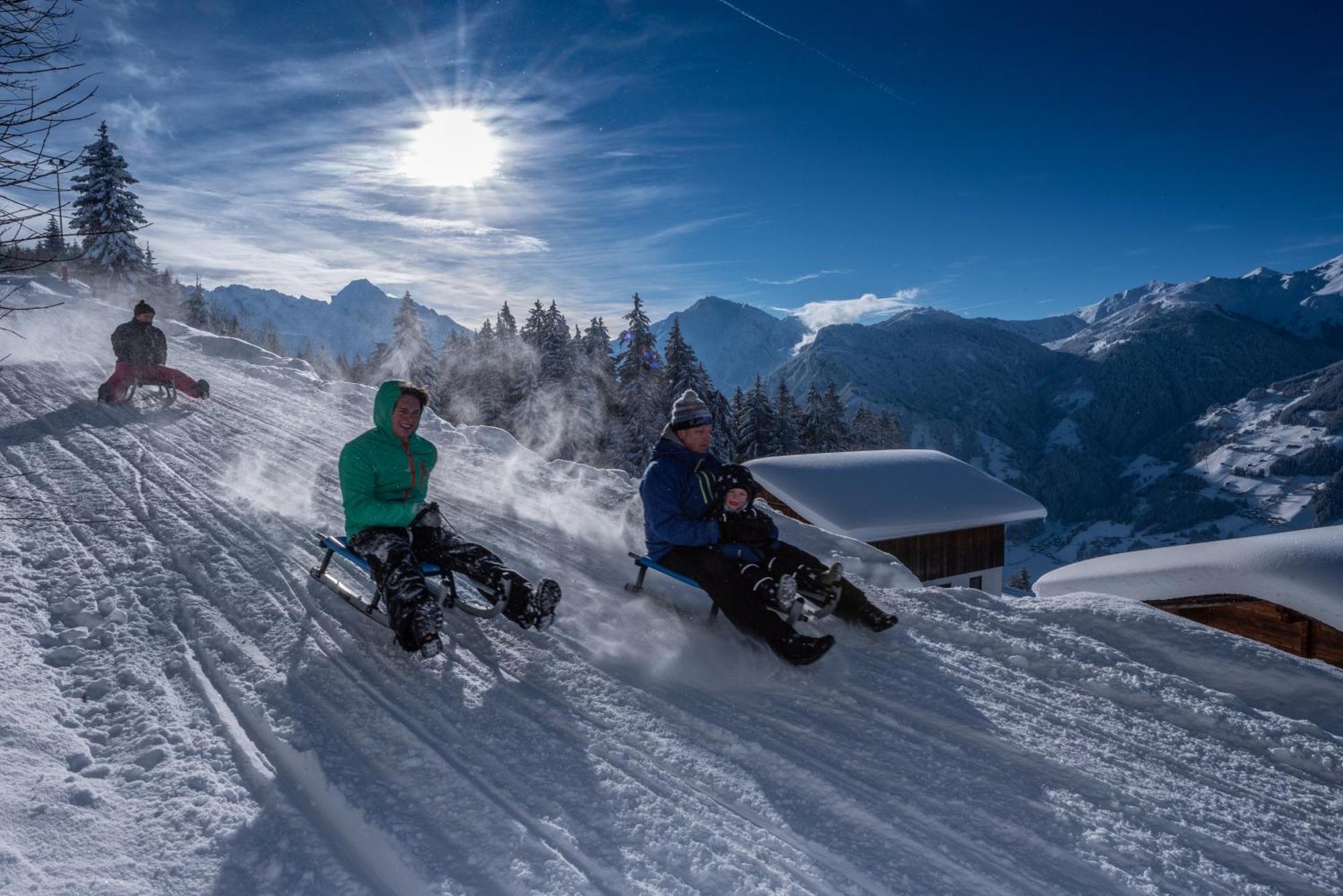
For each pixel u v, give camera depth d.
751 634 4.23
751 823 2.83
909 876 2.57
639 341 44.81
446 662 4.10
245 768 3.00
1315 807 3.07
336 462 9.00
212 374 16.06
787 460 11.05
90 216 39.22
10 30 3.70
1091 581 6.83
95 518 6.12
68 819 2.59
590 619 4.82
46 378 13.00
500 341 49.59
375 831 2.65
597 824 2.77
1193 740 3.54
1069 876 2.61
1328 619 4.98
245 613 4.49
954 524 10.02
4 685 3.39
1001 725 3.64
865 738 3.49
